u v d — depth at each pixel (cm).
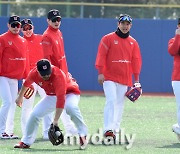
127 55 3403
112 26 7269
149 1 9294
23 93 2989
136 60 3453
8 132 3512
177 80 3309
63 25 7288
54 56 3331
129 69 3431
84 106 5469
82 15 7362
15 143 3253
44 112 2997
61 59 3359
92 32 7288
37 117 2994
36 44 3700
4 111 3462
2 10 7350
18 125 4091
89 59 7319
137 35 7275
